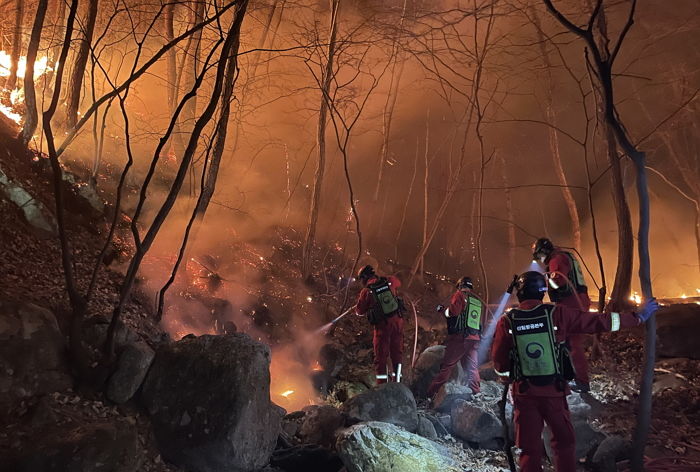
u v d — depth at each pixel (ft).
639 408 15.21
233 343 15.43
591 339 26.81
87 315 16.88
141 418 14.64
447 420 19.47
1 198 19.95
